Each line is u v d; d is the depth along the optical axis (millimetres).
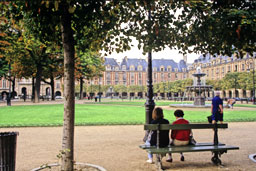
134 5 4645
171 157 5836
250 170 5180
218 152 5461
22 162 5832
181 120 5562
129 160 5984
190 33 6105
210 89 28469
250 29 4848
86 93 97688
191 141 5711
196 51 6477
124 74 103938
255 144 8094
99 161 5895
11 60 30578
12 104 32219
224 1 5344
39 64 32875
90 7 4590
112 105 31906
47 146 7645
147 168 5312
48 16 4699
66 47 4348
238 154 6691
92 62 43969
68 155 4348
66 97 4363
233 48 6008
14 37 21703
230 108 27391
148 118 8570
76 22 5133
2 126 11414
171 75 106438
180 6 5094
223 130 11203
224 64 76375
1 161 4066
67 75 4355
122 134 9891
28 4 4156
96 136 9430
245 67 65188
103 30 5336
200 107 26125
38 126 11875
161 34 6066
